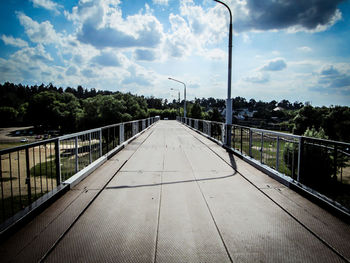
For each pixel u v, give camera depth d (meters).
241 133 8.48
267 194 4.54
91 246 2.75
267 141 6.71
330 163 6.91
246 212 3.76
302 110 28.22
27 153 3.61
